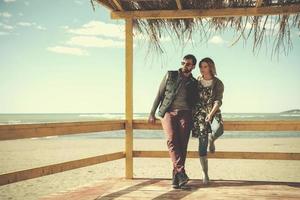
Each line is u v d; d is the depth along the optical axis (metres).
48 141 33.38
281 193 4.22
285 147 26.08
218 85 4.59
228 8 4.90
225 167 14.73
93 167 14.59
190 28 5.23
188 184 4.74
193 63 4.51
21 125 3.42
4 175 3.34
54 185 10.80
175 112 4.50
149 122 4.74
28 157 20.27
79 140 34.41
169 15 5.00
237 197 4.04
